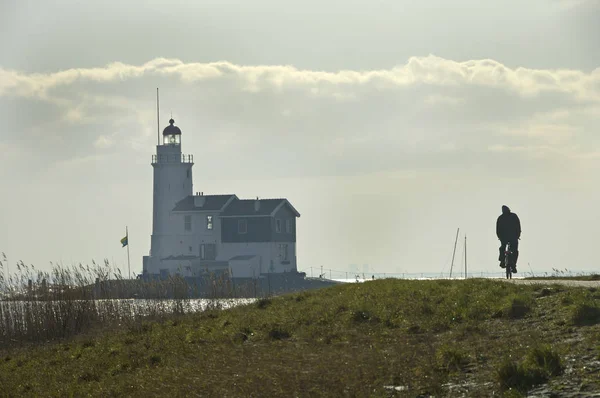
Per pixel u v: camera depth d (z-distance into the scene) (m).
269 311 120.62
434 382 70.19
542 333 80.19
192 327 121.56
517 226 145.25
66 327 153.88
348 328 100.00
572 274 156.62
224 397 77.50
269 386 78.44
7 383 108.69
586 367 66.00
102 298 166.75
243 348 100.56
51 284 164.12
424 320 95.50
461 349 78.62
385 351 85.00
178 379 89.25
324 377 78.38
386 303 106.94
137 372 99.69
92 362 111.31
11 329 153.62
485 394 64.88
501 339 80.94
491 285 108.75
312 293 131.50
